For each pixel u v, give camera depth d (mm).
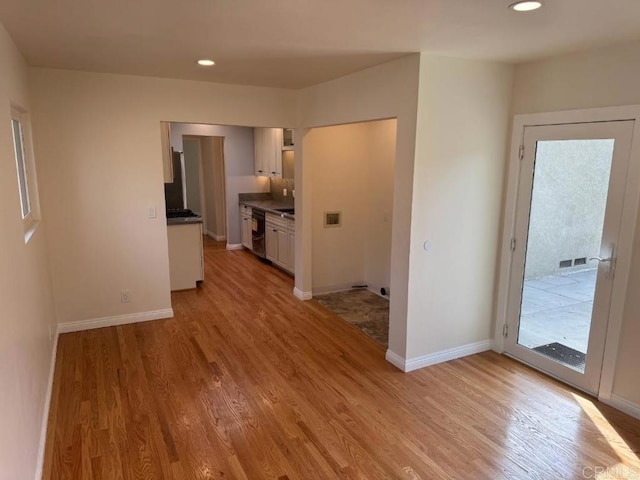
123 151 4172
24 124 3545
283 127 4957
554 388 3312
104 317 4375
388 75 3459
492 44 2891
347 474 2383
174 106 4297
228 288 5789
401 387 3309
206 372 3500
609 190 2977
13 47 2871
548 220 3422
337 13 2297
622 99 2865
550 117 3311
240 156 7965
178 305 5086
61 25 2521
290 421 2859
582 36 2684
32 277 2764
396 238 3525
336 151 5453
